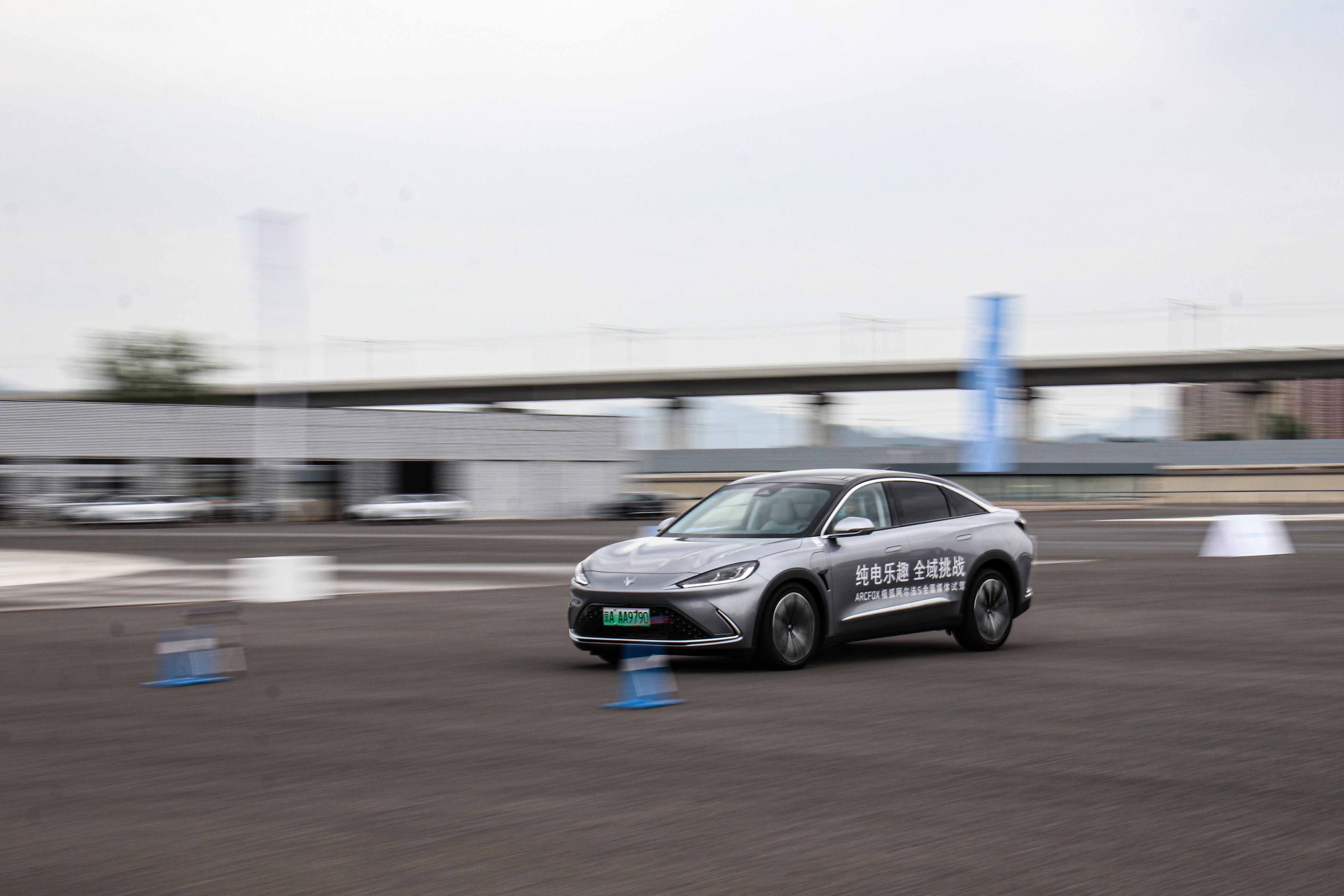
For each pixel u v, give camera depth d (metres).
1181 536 34.66
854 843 4.70
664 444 109.31
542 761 6.21
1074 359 96.31
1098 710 7.61
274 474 58.00
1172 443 92.31
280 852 4.62
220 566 24.70
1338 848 4.61
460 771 5.99
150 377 82.88
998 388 46.06
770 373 101.94
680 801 5.36
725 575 9.11
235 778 5.89
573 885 4.20
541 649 11.08
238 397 83.75
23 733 7.19
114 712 7.87
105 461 55.00
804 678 8.98
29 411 53.59
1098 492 85.75
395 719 7.46
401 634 12.45
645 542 9.95
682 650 9.02
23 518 53.03
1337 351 91.75
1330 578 19.05
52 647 11.65
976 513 10.89
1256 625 12.59
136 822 5.09
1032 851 4.58
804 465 96.19
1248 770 5.92
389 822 5.04
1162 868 4.36
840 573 9.66
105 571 22.95
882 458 94.12
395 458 60.91
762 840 4.74
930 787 5.59
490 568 23.30
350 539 38.03
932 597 10.24
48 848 4.71
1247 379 94.69
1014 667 9.61
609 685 8.80
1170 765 6.04
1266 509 65.56
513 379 103.44
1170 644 11.08
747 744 6.59
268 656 10.68
